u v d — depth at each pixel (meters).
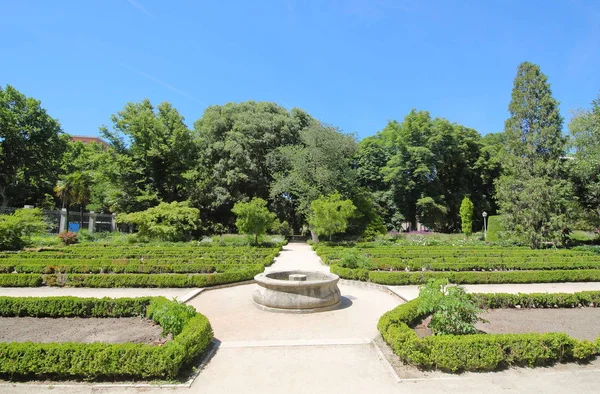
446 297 6.32
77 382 4.96
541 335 5.68
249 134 38.69
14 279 12.61
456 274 13.49
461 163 44.62
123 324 7.73
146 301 8.55
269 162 38.53
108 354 5.01
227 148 36.56
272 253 20.66
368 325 7.90
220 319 8.41
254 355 5.95
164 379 5.02
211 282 12.49
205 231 35.28
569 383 4.95
